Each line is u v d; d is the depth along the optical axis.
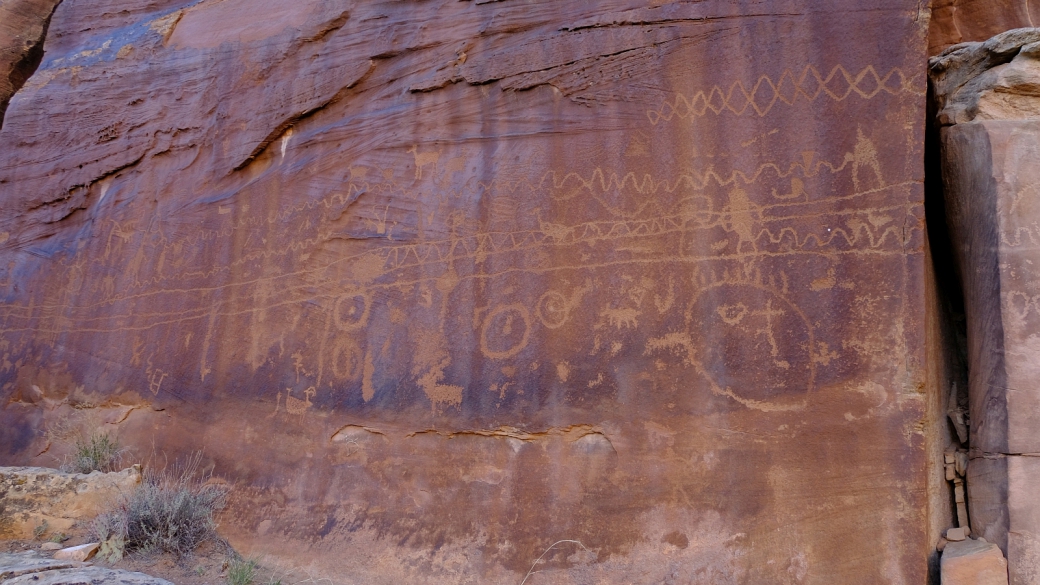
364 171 4.57
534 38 4.23
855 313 3.20
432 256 4.18
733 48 3.69
